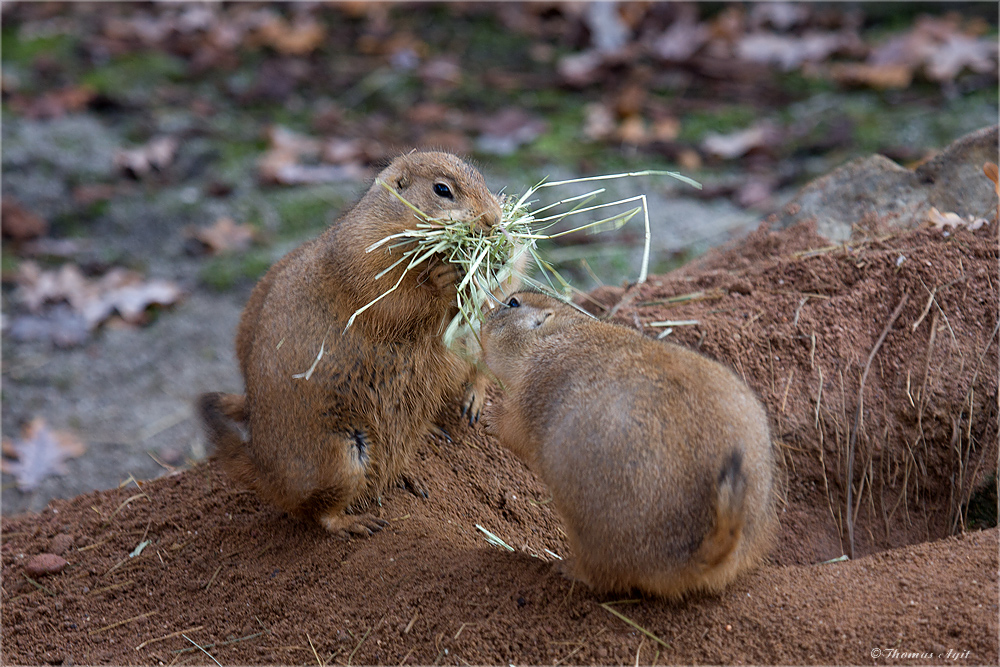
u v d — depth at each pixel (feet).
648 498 21.53
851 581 23.24
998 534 24.12
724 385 22.91
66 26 86.33
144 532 30.94
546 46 81.35
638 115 70.44
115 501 32.86
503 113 71.31
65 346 55.06
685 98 72.43
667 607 23.02
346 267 28.55
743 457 21.88
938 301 31.68
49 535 31.68
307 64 80.23
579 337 24.95
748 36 77.61
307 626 25.38
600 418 22.20
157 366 52.85
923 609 21.84
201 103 75.87
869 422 30.81
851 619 21.88
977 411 30.12
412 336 29.14
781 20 79.05
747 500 22.03
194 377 51.65
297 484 28.71
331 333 28.68
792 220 39.01
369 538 28.43
